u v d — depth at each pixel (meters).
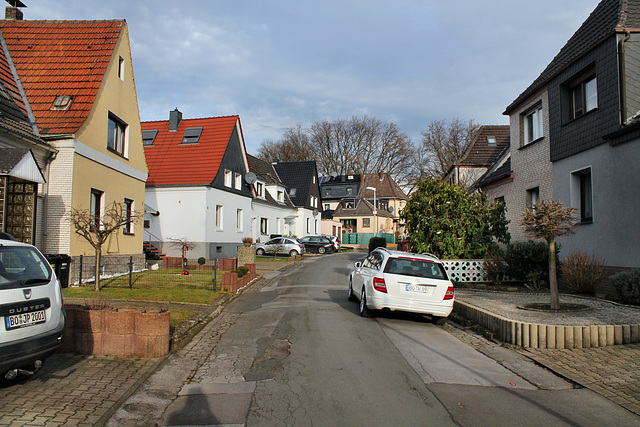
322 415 4.68
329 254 38.66
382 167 59.56
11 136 11.03
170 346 7.49
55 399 4.99
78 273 13.00
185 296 12.11
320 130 59.97
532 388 5.63
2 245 5.10
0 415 4.49
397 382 5.76
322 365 6.48
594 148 12.20
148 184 26.14
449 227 15.00
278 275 20.64
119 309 7.22
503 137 27.77
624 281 9.80
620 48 11.09
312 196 47.97
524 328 7.60
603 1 13.73
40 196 12.35
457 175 26.62
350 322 9.64
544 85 15.02
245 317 10.43
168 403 5.08
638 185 10.48
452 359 6.94
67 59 15.06
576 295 11.32
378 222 60.78
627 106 10.98
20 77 14.48
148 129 30.08
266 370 6.29
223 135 28.80
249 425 4.45
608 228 11.55
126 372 6.04
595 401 5.16
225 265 19.16
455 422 4.52
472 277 14.84
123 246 16.47
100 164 14.56
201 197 25.69
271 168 45.31
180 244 23.84
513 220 17.80
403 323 9.80
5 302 4.73
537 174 15.73
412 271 9.84
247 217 31.86
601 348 7.20
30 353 4.91
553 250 9.24
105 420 4.51
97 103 14.21
